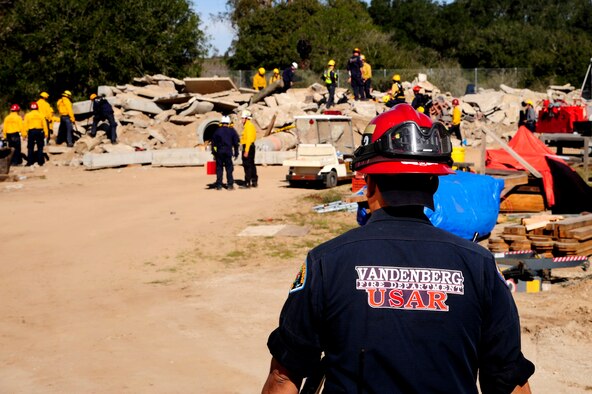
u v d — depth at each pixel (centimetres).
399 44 7419
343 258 216
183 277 1105
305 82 4375
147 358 713
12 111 2527
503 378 214
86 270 1162
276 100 3125
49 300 986
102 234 1424
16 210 1683
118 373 668
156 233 1416
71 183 2127
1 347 770
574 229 1038
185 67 4297
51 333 821
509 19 9288
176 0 4203
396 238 219
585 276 955
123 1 4053
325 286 214
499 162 1547
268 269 1134
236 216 1548
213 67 4934
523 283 891
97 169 2417
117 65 3959
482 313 213
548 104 2241
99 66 3956
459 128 3069
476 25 8425
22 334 820
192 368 677
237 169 2403
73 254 1271
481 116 3531
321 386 228
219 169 1923
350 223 1458
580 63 5144
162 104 2969
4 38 3934
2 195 1914
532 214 1434
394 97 3156
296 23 5294
